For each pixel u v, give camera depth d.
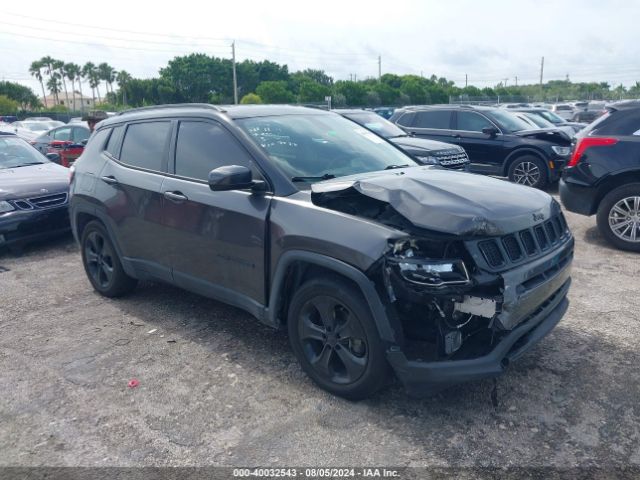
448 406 3.41
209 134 4.31
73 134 16.33
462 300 2.99
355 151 4.43
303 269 3.63
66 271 6.48
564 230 3.87
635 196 6.48
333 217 3.35
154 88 88.94
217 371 3.94
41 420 3.42
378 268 3.06
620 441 3.04
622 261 6.24
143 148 4.86
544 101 55.97
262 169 3.87
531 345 3.30
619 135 6.56
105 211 5.05
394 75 88.75
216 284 4.16
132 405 3.54
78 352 4.31
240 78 95.44
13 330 4.78
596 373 3.74
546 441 3.06
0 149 8.58
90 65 119.38
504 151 11.31
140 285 5.79
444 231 2.98
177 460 3.01
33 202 7.16
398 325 3.11
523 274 3.14
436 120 12.34
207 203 4.07
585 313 4.75
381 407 3.42
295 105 5.04
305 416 3.36
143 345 4.39
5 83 81.25
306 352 3.63
